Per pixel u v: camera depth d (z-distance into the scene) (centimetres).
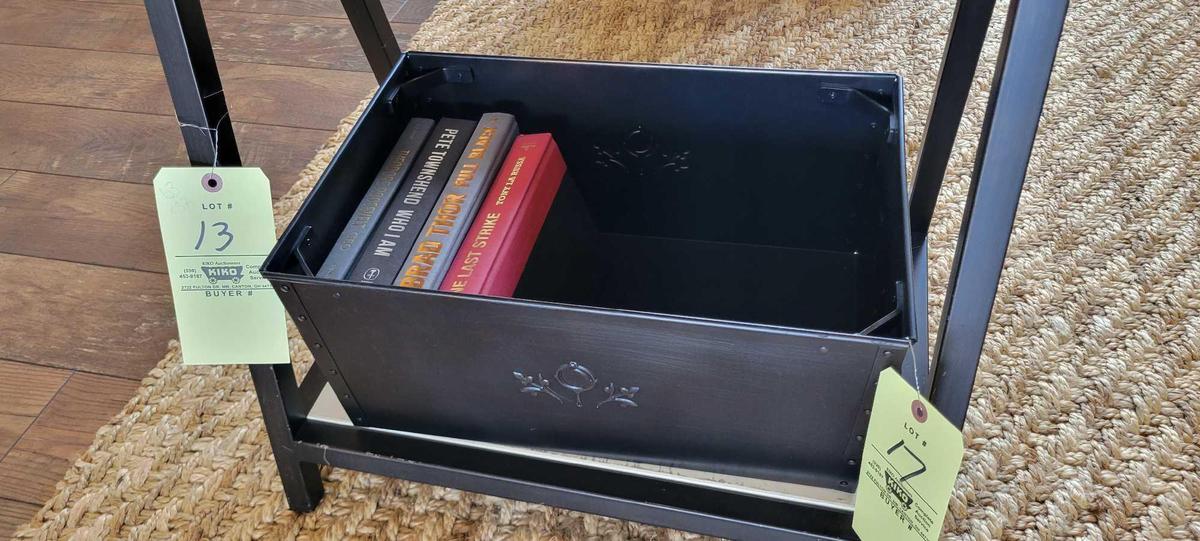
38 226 126
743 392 70
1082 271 107
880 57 139
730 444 77
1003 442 91
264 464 95
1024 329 102
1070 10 145
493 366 75
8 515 93
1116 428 92
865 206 94
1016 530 85
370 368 78
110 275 119
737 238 105
